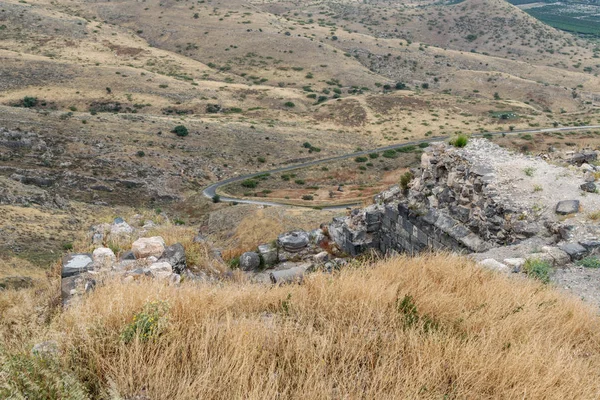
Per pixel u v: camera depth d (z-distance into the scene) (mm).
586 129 124062
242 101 145125
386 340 4352
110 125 103125
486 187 12844
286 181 97125
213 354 3920
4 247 41250
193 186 92625
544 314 5578
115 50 183500
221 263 13000
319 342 4203
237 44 199625
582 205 11406
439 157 15500
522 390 3643
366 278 6543
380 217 16047
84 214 65000
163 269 8594
